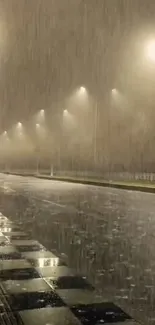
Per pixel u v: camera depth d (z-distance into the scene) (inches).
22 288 199.2
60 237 336.5
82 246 301.3
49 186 1053.2
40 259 258.2
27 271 229.5
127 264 251.1
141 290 201.3
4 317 163.8
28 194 787.4
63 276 221.1
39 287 201.5
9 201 647.1
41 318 163.3
